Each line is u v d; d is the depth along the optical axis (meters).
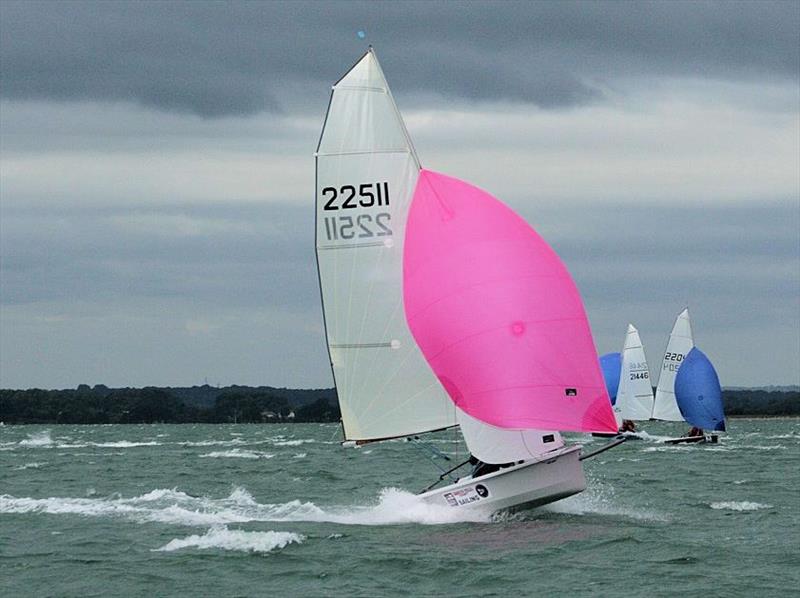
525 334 65.44
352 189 68.56
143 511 78.31
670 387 198.62
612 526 67.19
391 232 68.44
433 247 67.00
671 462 141.00
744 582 52.91
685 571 55.03
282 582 52.88
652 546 60.75
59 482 112.56
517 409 65.25
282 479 114.88
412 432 68.38
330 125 68.75
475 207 67.25
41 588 52.66
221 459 163.00
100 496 94.25
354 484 107.38
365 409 68.94
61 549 61.72
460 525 67.19
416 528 66.25
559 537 62.88
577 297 66.38
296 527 67.81
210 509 79.75
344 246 68.81
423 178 68.00
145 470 133.38
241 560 57.53
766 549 60.94
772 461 142.62
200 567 56.25
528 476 66.44
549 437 66.69
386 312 68.44
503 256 66.38
